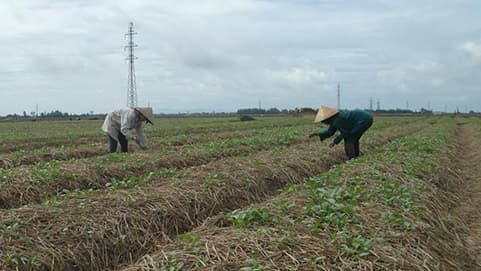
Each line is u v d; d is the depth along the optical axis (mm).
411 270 5699
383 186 9312
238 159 13781
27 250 6891
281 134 24938
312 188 9172
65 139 26281
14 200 10008
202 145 18438
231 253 5867
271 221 7062
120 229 7969
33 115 108562
